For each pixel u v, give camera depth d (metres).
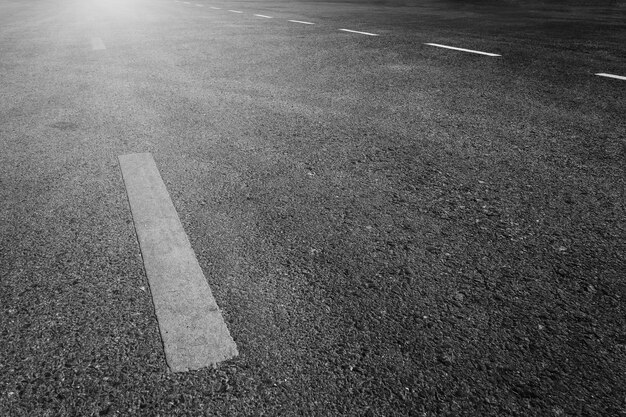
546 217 2.25
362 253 2.01
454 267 1.90
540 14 11.16
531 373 1.42
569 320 1.62
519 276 1.84
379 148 3.12
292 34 8.52
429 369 1.44
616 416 1.29
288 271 1.91
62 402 1.37
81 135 3.55
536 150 3.02
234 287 1.83
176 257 2.03
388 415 1.30
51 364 1.50
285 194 2.54
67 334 1.62
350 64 5.79
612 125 3.43
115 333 1.62
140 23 11.05
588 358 1.47
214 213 2.38
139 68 5.93
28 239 2.21
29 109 4.28
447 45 6.93
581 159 2.87
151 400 1.36
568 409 1.31
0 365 1.50
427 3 15.11
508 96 4.24
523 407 1.31
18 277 1.93
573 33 7.95
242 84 4.95
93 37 8.80
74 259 2.04
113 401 1.36
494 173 2.71
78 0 22.14
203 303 1.75
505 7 13.21
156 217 2.36
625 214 2.26
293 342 1.55
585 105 3.92
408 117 3.73
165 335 1.60
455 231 2.15
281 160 2.97
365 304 1.71
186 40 8.17
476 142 3.18
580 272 1.85
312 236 2.14
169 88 4.87
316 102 4.21
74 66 6.17
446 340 1.54
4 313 1.73
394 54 6.34
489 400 1.33
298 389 1.38
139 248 2.11
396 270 1.89
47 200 2.57
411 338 1.55
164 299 1.78
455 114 3.78
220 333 1.60
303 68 5.65
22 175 2.89
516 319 1.63
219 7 15.70
